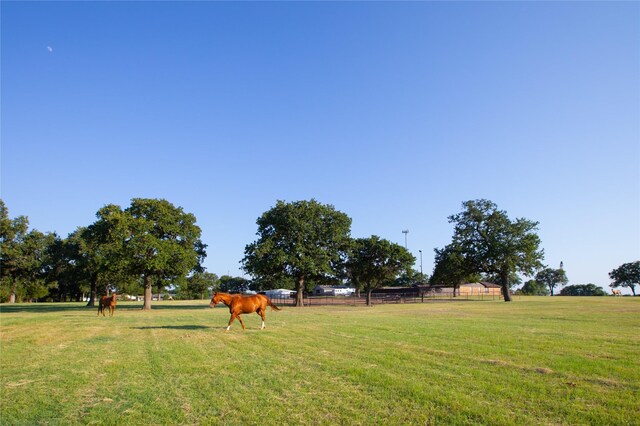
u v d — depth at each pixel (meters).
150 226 50.91
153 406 8.16
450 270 67.25
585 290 133.75
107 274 57.38
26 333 21.47
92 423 7.29
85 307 60.06
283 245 55.44
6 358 13.81
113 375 10.84
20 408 8.20
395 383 9.35
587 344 14.73
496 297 83.88
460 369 10.68
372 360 12.11
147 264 48.69
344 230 58.44
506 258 62.47
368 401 8.13
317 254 55.09
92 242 59.25
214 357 13.16
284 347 14.91
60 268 71.31
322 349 14.31
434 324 23.19
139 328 23.09
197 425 7.12
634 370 10.31
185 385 9.68
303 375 10.41
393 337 17.22
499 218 65.38
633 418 6.90
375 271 59.94
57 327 24.69
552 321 24.38
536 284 146.25
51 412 7.93
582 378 9.61
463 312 35.38
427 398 8.22
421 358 12.27
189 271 53.94
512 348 13.91
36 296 95.12
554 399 8.01
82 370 11.56
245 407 7.93
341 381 9.73
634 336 16.97
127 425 7.17
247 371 10.99
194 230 55.25
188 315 35.72
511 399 8.07
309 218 55.84
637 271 123.06
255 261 53.62
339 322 25.41
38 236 68.50
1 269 66.31
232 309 20.97
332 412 7.55
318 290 117.81
